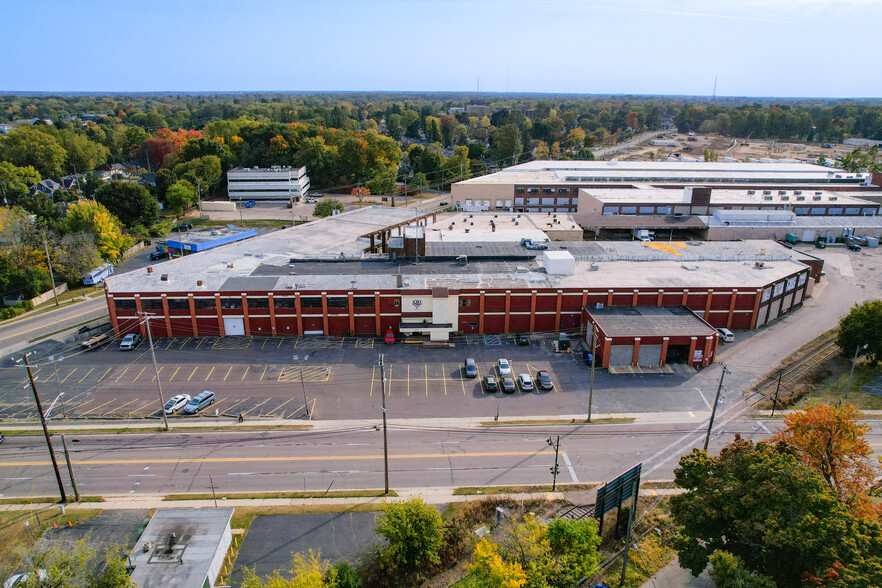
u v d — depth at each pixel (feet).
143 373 240.12
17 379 236.63
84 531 154.30
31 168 619.67
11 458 187.32
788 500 126.21
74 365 247.09
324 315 273.33
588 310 270.46
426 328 267.80
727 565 123.03
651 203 440.04
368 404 218.18
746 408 217.36
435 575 144.77
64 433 200.23
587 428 204.74
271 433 200.44
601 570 146.61
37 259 355.36
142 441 196.03
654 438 199.41
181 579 131.54
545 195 512.63
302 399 221.25
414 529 142.92
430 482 176.76
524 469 183.11
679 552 139.85
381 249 397.19
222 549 144.77
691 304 279.90
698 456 147.33
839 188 503.20
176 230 507.71
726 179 540.11
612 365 246.68
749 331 285.64
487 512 164.25
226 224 533.14
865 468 150.41
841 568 110.22
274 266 307.17
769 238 421.59
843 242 427.33
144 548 140.15
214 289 269.03
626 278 289.33
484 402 219.82
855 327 245.24
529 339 272.51
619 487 150.92
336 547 150.92
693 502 138.72
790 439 153.28
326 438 197.98
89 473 180.14
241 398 221.66
